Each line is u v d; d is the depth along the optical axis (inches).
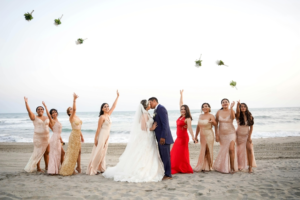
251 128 219.3
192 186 167.0
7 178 193.3
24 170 232.5
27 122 1718.8
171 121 1582.2
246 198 139.3
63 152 227.8
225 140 218.1
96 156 215.0
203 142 225.0
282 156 343.9
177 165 216.5
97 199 138.0
